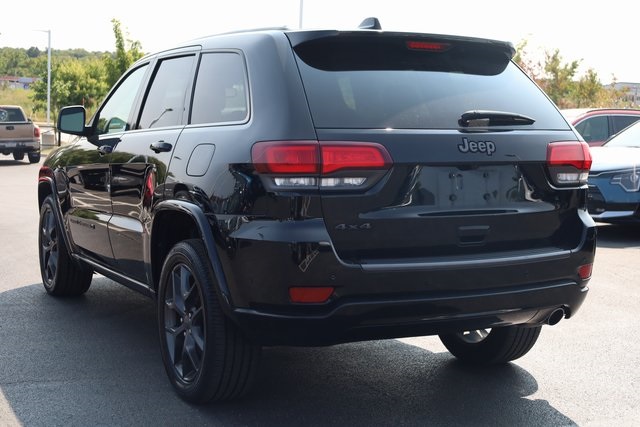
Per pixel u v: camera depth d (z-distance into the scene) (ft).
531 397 14.11
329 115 11.63
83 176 18.45
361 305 11.28
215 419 12.74
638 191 31.94
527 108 13.24
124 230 16.03
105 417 12.70
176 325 14.02
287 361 16.05
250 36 13.38
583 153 13.32
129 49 117.29
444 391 14.34
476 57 13.60
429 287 11.64
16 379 14.46
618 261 28.19
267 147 11.48
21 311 19.62
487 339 15.40
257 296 11.51
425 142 11.82
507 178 12.55
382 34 12.49
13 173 68.44
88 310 19.81
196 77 14.55
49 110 124.57
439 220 11.87
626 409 13.58
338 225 11.34
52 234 21.06
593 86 116.47
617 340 17.94
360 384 14.66
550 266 12.66
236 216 11.78
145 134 15.69
